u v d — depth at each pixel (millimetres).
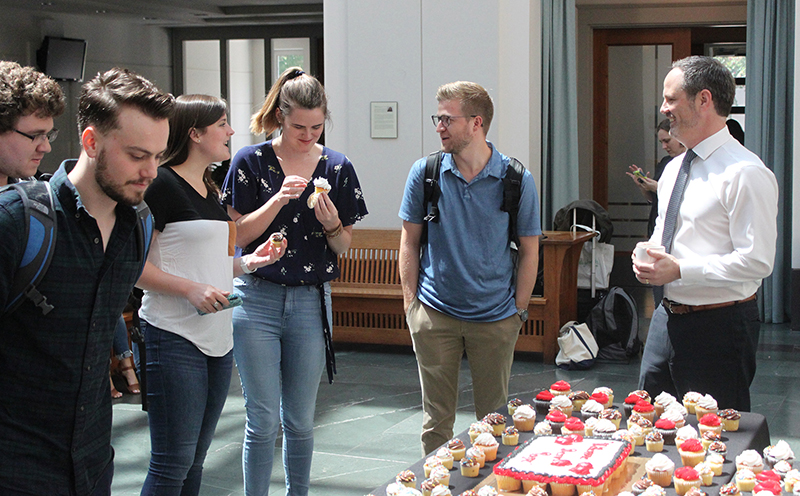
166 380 2402
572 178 8016
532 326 5957
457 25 6809
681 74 2570
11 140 2080
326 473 3752
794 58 6980
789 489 1878
